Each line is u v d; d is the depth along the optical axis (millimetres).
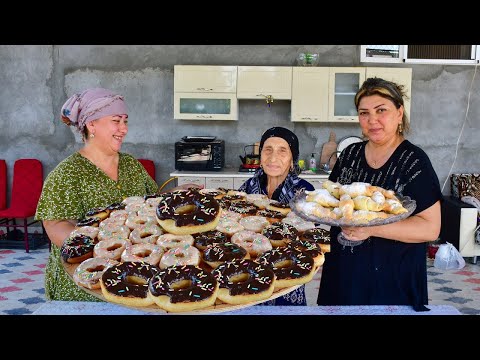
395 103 1892
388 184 1926
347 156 2139
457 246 5285
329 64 5934
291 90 5602
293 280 1568
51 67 6023
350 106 5605
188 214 1775
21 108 6074
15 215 5387
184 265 1531
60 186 1967
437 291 4398
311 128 6043
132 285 1469
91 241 1765
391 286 1905
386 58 5859
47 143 6117
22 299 4082
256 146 5969
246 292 1438
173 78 6000
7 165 6156
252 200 2221
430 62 5840
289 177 2285
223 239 1762
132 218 1875
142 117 6062
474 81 5961
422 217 1834
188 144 5559
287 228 1916
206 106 5664
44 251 5555
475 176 5797
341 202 1621
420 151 1914
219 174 5469
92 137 2055
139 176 2291
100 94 2006
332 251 2035
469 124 6023
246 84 5605
